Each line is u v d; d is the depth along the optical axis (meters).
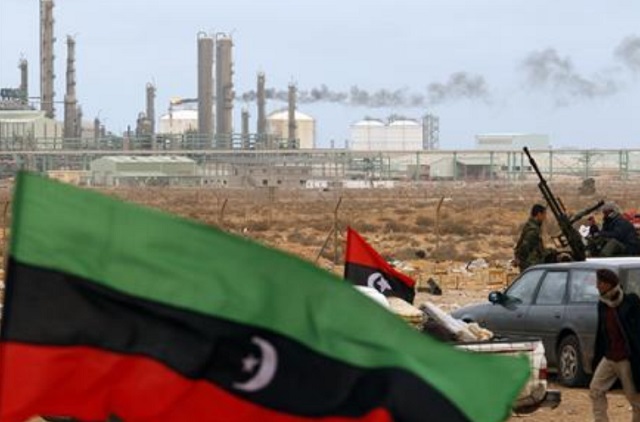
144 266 11.40
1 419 11.06
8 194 170.25
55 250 11.20
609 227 42.59
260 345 11.58
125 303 11.35
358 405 11.65
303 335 11.62
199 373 11.44
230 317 11.51
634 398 25.53
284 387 11.59
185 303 11.45
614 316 25.34
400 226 128.50
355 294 11.68
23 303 11.12
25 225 11.13
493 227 131.25
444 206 181.75
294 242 103.94
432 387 11.76
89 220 11.29
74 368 11.26
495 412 11.91
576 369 32.75
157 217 11.41
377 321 11.73
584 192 183.12
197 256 11.47
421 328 26.75
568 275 33.59
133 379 11.37
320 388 11.61
